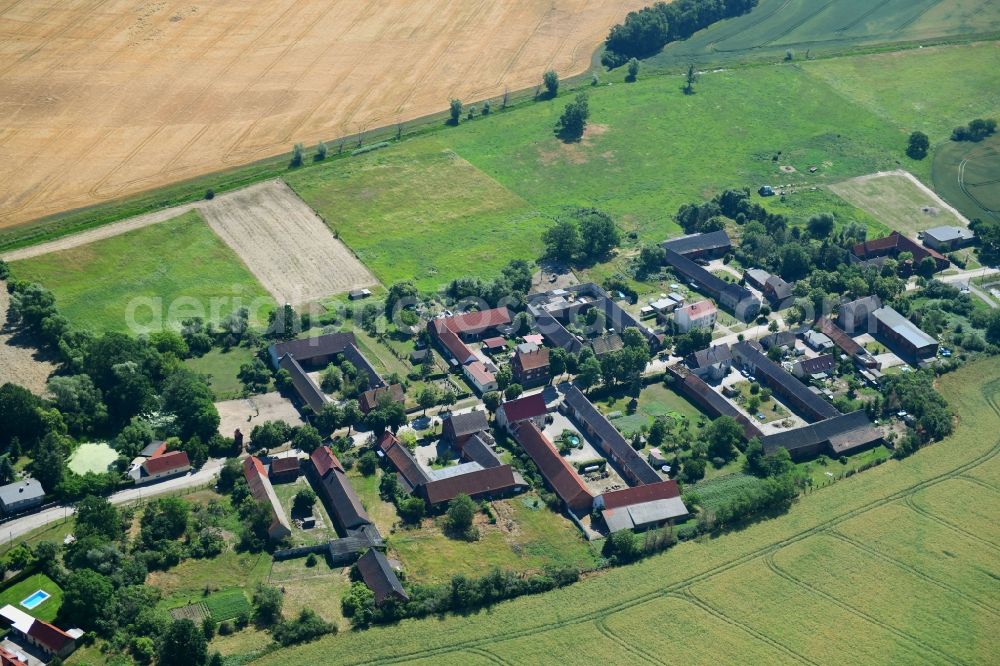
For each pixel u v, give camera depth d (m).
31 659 174.00
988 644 184.62
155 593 187.12
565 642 181.12
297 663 174.50
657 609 189.12
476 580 192.12
